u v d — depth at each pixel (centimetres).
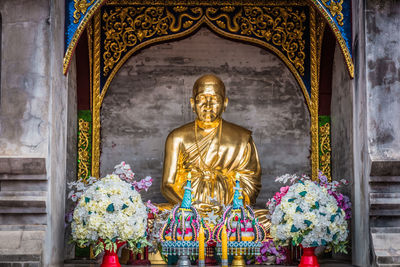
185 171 1048
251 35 1145
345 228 826
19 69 810
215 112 1053
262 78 1155
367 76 835
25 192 796
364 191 838
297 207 815
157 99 1145
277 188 1131
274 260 963
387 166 812
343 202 909
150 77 1148
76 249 1055
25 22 818
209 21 1142
